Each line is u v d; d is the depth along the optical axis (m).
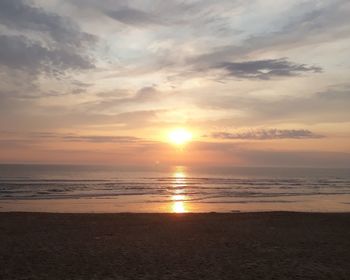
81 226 19.11
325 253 13.63
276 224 20.39
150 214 24.02
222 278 10.42
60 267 11.34
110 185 63.84
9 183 62.94
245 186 67.06
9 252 13.18
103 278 10.29
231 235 17.05
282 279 10.39
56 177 91.81
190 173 160.38
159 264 11.85
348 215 24.34
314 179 100.69
